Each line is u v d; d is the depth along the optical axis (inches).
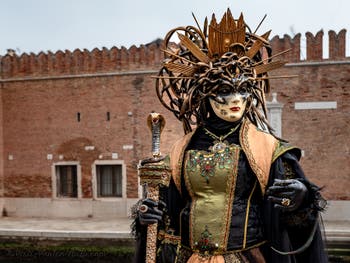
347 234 508.1
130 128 693.9
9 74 749.3
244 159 105.2
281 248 99.5
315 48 622.2
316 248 100.3
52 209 727.1
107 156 703.7
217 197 104.2
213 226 102.7
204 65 110.1
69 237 568.1
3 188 748.0
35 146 737.0
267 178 102.1
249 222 103.0
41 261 570.6
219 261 101.0
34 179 736.3
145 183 106.0
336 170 617.3
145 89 684.7
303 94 625.9
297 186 91.7
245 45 114.3
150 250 104.7
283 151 103.0
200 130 114.0
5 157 750.5
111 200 702.5
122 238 551.5
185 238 107.7
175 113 121.2
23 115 743.1
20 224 653.9
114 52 700.0
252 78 109.0
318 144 623.8
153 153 109.1
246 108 112.9
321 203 96.7
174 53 116.9
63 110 724.0
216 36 111.0
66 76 718.5
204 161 105.9
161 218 104.0
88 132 713.0
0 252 585.6
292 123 629.9
